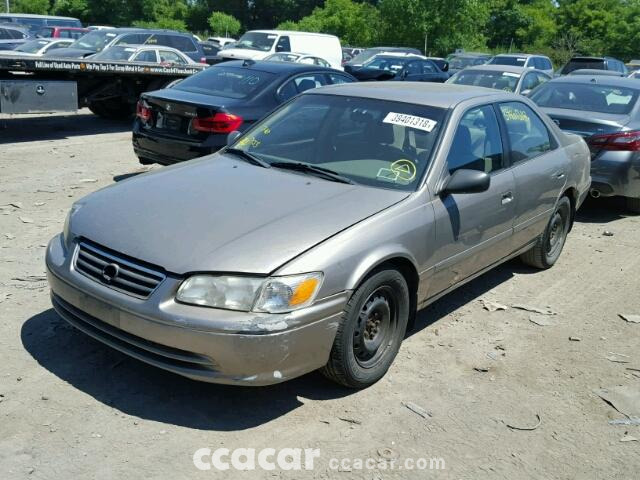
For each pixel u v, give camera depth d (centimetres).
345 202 411
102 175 934
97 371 409
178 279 349
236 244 361
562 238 657
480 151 499
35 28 3103
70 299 387
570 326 527
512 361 462
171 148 787
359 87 537
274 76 869
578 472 349
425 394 411
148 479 319
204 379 349
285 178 446
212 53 2594
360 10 5634
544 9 6519
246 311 344
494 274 633
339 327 376
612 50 5947
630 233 798
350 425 374
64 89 1173
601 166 811
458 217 457
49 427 353
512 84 1339
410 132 471
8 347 430
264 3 7956
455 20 4284
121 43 1838
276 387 406
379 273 394
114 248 372
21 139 1192
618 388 434
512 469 347
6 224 680
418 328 505
